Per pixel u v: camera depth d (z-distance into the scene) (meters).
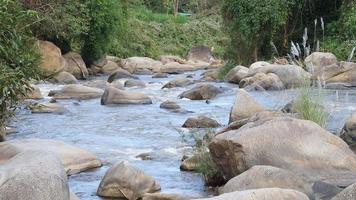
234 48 21.05
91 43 23.28
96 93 14.59
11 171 3.59
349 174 5.76
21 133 9.68
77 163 7.04
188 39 37.81
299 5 20.25
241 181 5.37
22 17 7.79
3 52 7.42
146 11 39.09
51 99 13.91
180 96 14.27
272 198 4.20
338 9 20.20
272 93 13.26
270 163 5.90
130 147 8.44
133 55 32.00
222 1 20.94
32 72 8.01
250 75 15.74
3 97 7.81
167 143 8.64
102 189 6.04
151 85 18.06
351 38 18.22
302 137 6.13
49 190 3.48
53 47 19.75
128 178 6.02
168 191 6.01
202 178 6.58
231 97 13.74
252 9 20.11
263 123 6.30
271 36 20.34
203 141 7.27
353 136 7.12
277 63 18.09
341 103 10.83
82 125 10.45
